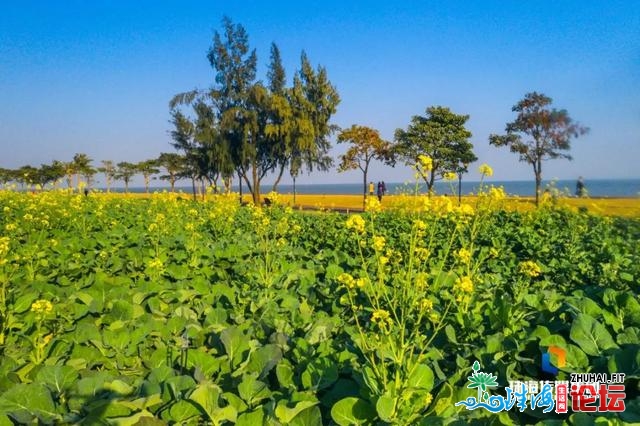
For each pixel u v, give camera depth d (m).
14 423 2.74
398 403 2.82
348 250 9.40
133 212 16.45
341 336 4.23
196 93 37.41
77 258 7.09
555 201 15.20
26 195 18.05
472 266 6.65
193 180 45.78
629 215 13.66
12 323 4.25
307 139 35.31
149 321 4.13
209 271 6.62
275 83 37.88
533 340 3.63
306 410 2.72
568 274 6.97
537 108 29.30
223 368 3.43
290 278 6.14
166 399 2.88
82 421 2.58
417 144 37.22
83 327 3.80
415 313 4.36
